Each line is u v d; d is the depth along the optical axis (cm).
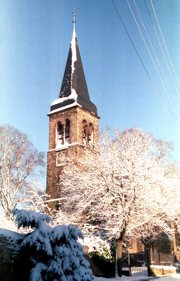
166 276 2534
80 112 4841
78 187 2862
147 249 2752
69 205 3003
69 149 4572
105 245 2580
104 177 2575
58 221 2777
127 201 2514
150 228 2670
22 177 3756
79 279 1222
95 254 2500
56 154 4669
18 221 1289
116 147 2775
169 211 2578
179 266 3269
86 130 4897
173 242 3666
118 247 2462
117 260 2428
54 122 4941
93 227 2678
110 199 2528
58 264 1209
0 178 3519
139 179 2512
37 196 3244
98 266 2453
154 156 2878
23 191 3666
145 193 2502
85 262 1282
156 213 2564
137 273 2797
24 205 3328
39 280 1174
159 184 2612
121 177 2553
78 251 1278
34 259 1224
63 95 5081
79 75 5222
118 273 2400
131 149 2633
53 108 5019
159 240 3478
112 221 2500
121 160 2603
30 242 1221
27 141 3975
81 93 5084
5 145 3703
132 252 3738
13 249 1259
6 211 3152
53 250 1241
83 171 2919
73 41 5531
